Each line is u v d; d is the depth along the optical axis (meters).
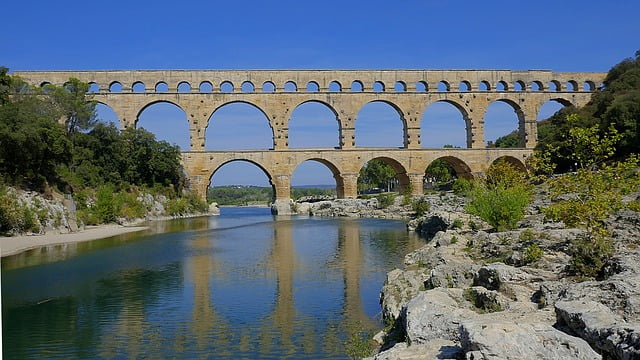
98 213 78.31
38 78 98.44
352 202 99.06
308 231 66.25
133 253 46.75
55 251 48.38
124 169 96.00
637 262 19.78
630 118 77.56
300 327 22.91
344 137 104.31
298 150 102.75
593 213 27.09
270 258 42.75
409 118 106.06
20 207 60.62
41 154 68.62
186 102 101.00
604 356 12.02
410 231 62.91
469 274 24.41
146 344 21.20
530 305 17.78
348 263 39.25
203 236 62.03
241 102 103.00
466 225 51.53
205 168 101.31
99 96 99.12
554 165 31.69
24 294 30.19
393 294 24.59
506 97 108.50
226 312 25.73
